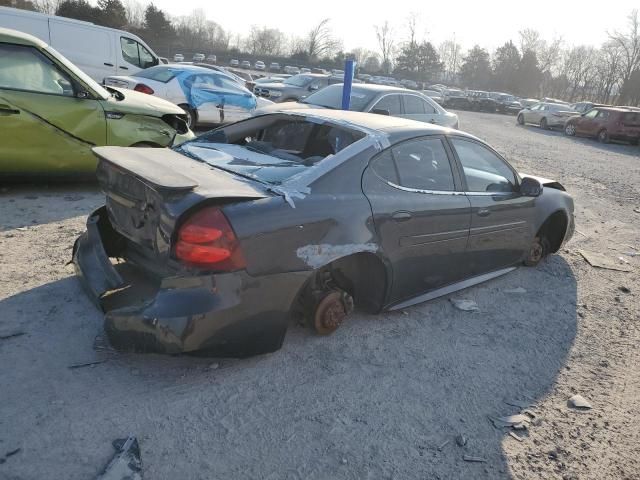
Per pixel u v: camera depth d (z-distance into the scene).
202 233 2.70
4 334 3.19
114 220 3.42
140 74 11.85
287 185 3.12
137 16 81.56
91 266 3.38
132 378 2.95
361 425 2.81
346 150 3.45
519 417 3.03
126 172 2.97
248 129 4.36
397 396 3.09
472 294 4.72
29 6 56.53
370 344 3.62
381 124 3.90
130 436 2.52
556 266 5.75
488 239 4.45
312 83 16.44
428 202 3.78
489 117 38.81
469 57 94.75
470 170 4.32
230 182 3.06
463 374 3.42
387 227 3.47
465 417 2.99
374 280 3.66
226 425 2.68
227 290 2.74
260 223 2.83
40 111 5.68
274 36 93.38
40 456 2.33
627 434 3.00
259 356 3.29
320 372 3.22
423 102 10.72
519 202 4.73
